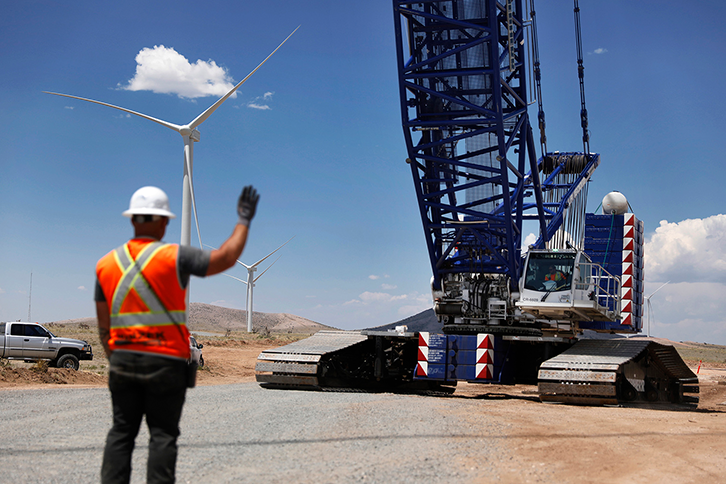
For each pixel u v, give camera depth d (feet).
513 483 21.89
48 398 46.62
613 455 28.14
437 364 62.23
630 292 69.15
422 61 66.44
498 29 67.51
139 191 16.17
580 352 60.75
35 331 90.84
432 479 21.80
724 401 85.40
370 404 45.78
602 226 71.41
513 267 68.95
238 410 39.86
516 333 65.36
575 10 95.20
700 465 26.61
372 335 65.92
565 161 93.91
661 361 70.64
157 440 15.24
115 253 15.78
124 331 15.17
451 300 72.74
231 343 192.75
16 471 21.17
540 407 51.01
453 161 70.38
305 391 59.41
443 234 75.92
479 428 34.86
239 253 15.06
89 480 20.40
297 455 25.48
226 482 20.39
